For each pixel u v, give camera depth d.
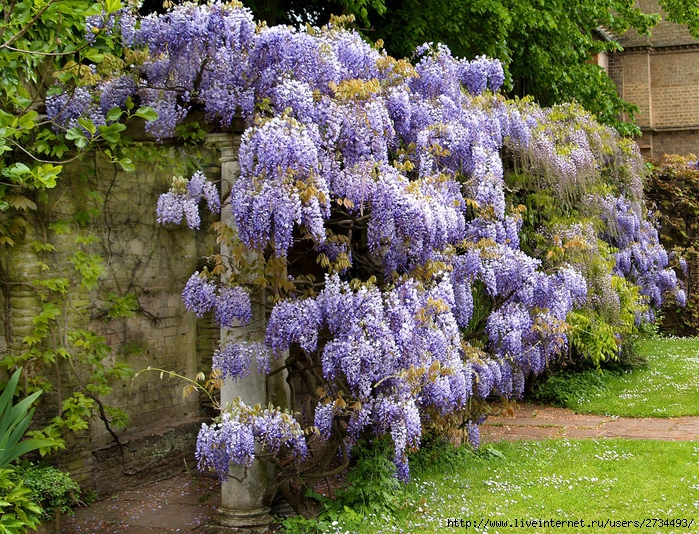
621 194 10.41
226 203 4.59
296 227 5.40
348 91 4.59
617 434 7.18
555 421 7.89
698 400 8.58
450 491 5.25
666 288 12.20
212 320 6.68
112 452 5.57
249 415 4.13
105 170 5.62
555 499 5.04
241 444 4.02
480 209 5.89
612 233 9.73
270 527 4.58
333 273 4.47
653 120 21.48
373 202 4.56
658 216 13.96
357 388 4.51
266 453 4.53
